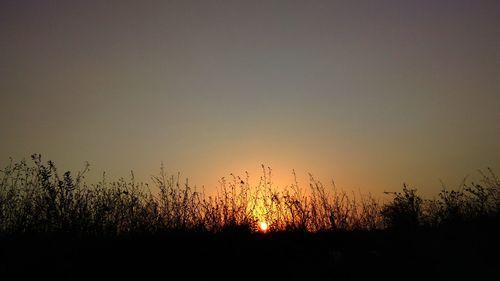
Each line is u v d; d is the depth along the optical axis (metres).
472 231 8.06
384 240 8.19
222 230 7.97
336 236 8.41
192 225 8.00
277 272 6.61
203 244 7.52
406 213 9.03
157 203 8.40
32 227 7.11
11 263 6.41
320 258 7.22
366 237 8.41
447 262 6.84
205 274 6.47
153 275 6.38
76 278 6.16
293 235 8.17
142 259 6.86
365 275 6.46
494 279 5.98
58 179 7.55
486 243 7.45
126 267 6.61
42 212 7.35
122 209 8.12
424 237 8.09
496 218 8.56
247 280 6.30
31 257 6.63
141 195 8.49
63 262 6.61
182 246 7.37
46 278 6.07
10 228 7.16
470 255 7.04
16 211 7.39
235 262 6.92
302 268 6.77
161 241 7.50
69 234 7.17
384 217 9.16
